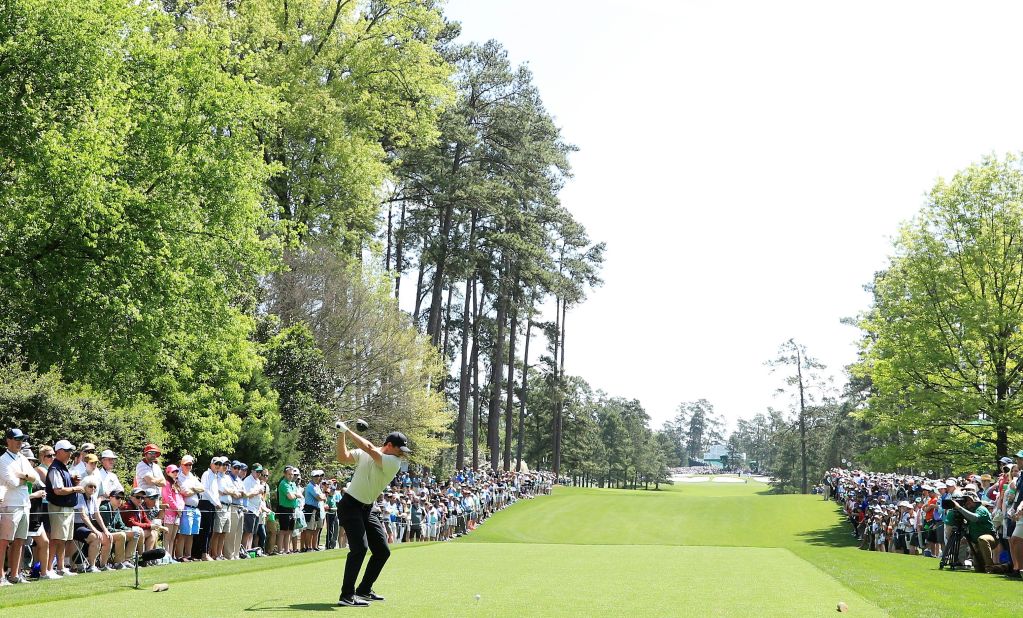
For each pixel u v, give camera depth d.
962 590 12.09
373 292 40.19
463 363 59.25
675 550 21.23
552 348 77.00
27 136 20.11
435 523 31.62
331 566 14.02
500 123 51.38
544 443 101.06
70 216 20.22
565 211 59.72
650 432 147.12
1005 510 15.55
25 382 17.88
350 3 36.09
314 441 33.31
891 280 35.66
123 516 14.60
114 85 21.39
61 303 21.33
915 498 28.52
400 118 37.66
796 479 116.00
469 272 51.31
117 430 19.38
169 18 25.31
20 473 11.62
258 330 33.00
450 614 7.80
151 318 22.03
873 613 8.88
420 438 41.78
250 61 26.45
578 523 43.16
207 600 8.70
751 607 9.01
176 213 22.98
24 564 13.25
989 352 32.72
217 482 17.09
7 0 20.09
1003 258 33.25
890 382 34.53
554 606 8.62
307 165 35.00
